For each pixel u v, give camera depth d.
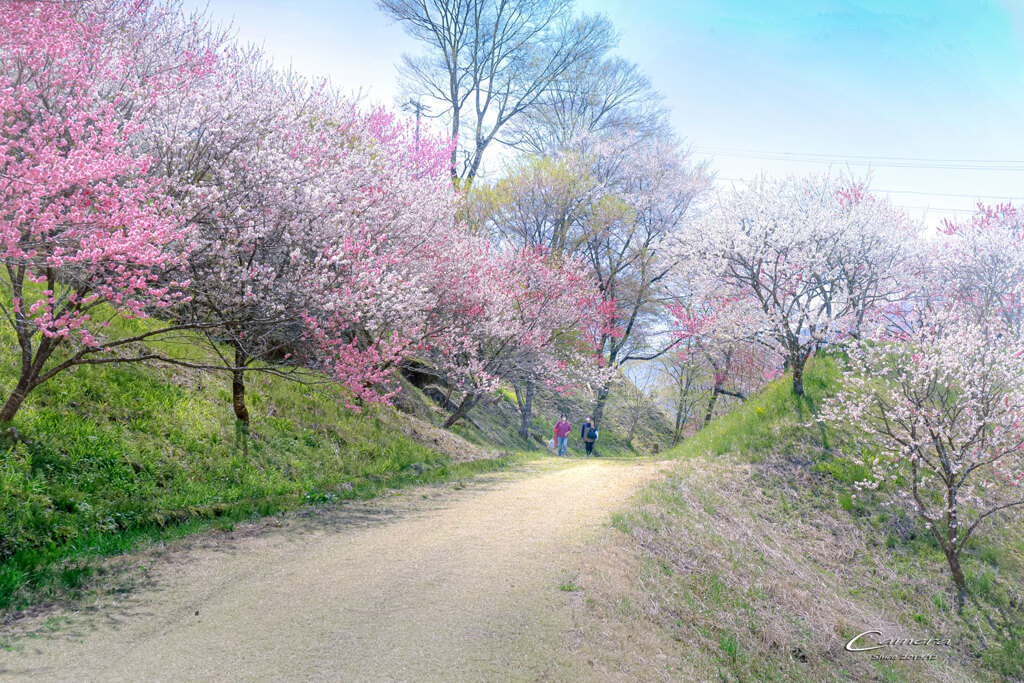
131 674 4.33
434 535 8.49
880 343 18.86
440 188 18.92
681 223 31.41
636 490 12.74
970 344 12.48
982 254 21.86
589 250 31.23
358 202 13.03
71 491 7.94
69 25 9.02
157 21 11.85
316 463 12.66
